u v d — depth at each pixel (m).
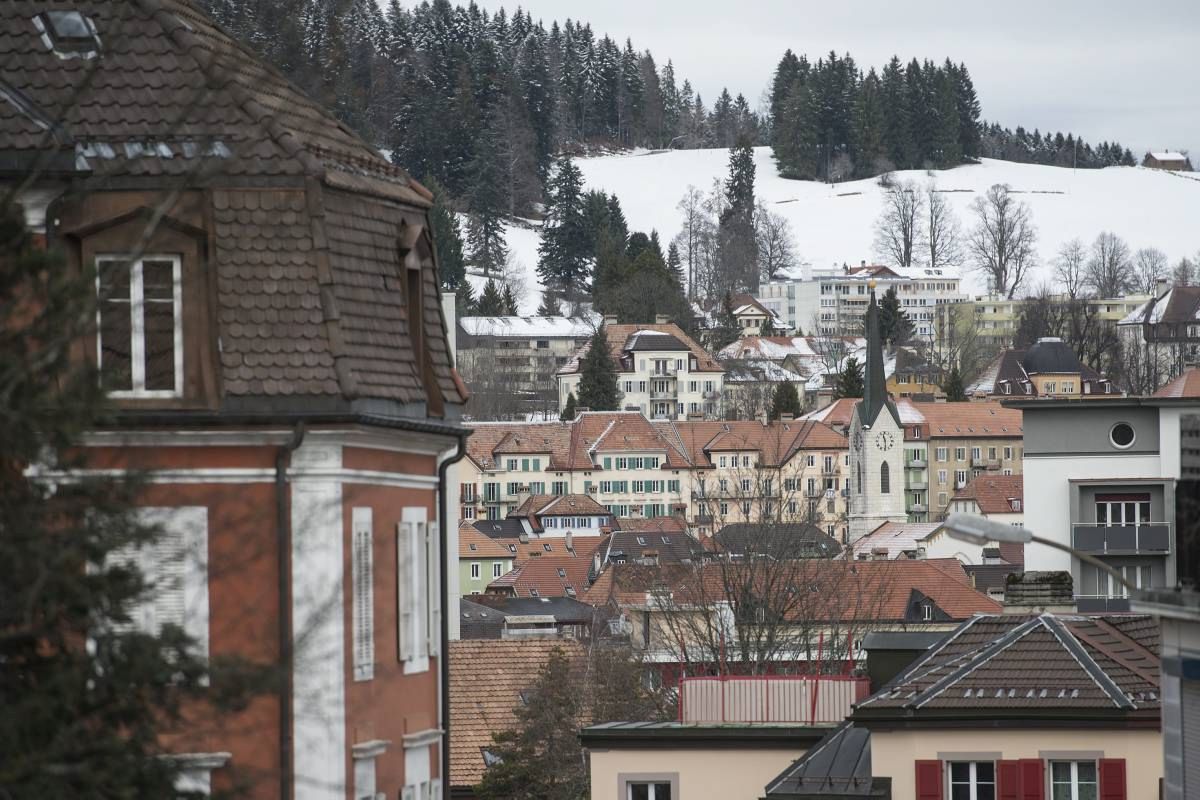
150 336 53.34
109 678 35.34
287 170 54.41
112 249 52.84
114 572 35.97
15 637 34.97
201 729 49.03
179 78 54.28
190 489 52.97
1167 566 183.62
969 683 74.62
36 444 34.59
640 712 123.00
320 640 51.69
